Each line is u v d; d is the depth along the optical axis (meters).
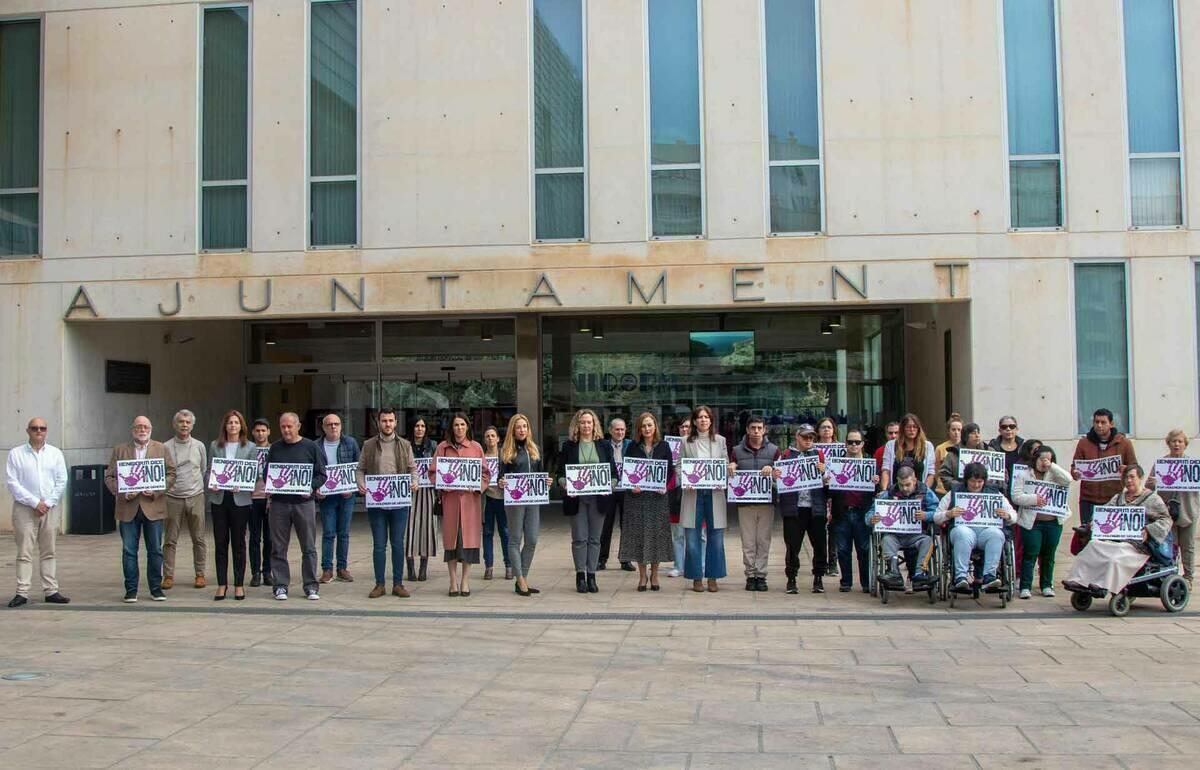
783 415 19.61
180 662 8.28
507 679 7.71
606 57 16.70
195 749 6.04
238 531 11.21
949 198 16.11
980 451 11.02
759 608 10.55
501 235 16.75
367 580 12.73
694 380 19.62
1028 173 16.17
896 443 11.50
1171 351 15.79
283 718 6.69
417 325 20.27
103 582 12.57
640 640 9.07
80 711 6.85
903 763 5.68
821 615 10.12
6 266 17.55
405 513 11.41
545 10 16.97
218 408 21.09
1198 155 15.97
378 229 16.91
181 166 17.33
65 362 17.48
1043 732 6.20
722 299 16.34
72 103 17.56
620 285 16.52
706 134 16.52
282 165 17.16
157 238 17.30
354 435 20.44
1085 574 10.03
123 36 17.53
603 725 6.50
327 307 16.94
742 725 6.48
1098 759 5.69
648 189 16.61
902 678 7.60
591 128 16.67
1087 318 16.03
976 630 9.34
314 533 11.34
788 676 7.72
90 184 17.45
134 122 17.45
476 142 16.84
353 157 17.17
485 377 19.89
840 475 11.35
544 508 19.95
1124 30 16.19
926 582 10.51
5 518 17.34
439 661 8.30
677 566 12.52
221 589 11.24
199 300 17.14
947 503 10.63
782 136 16.52
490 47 16.89
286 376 21.06
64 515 17.33
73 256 17.42
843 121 16.28
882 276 16.12
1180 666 7.87
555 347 19.69
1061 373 15.84
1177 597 10.05
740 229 16.38
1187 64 16.06
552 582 12.40
